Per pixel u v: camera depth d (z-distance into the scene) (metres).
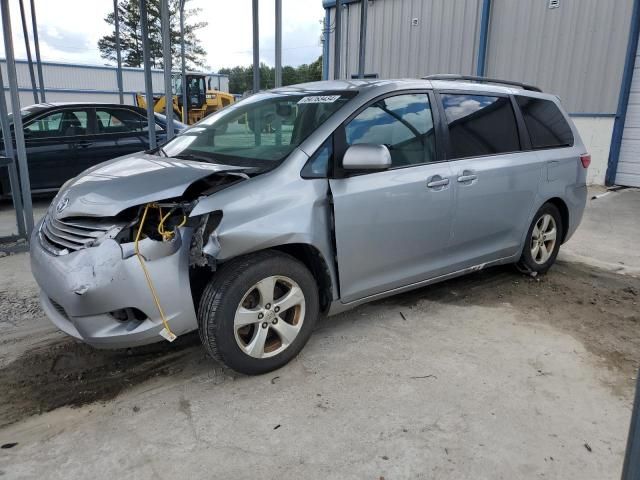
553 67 10.76
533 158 4.34
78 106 7.77
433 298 4.29
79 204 2.86
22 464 2.35
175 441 2.50
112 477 2.27
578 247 6.00
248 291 2.86
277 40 5.43
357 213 3.21
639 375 1.42
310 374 3.09
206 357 3.30
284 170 3.03
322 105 3.46
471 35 11.95
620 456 2.44
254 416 2.70
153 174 3.02
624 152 10.14
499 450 2.46
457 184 3.74
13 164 5.52
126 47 44.62
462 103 3.98
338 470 2.32
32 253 3.05
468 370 3.16
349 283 3.31
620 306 4.22
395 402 2.82
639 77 9.66
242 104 4.09
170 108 5.42
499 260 4.36
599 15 9.94
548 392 2.94
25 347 3.39
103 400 2.84
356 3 14.08
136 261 2.60
